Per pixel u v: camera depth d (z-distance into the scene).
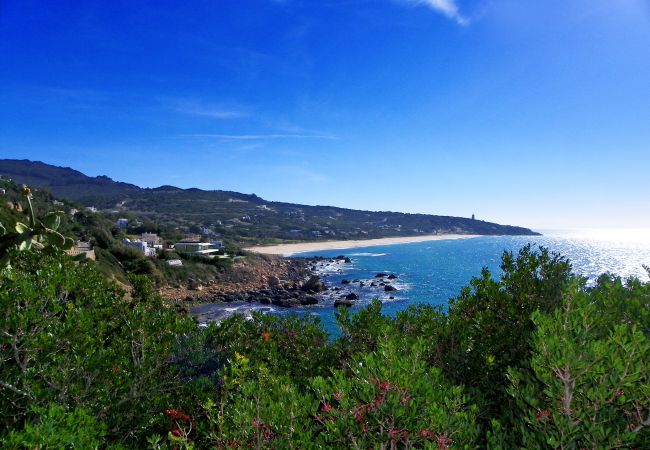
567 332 5.68
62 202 156.12
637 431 4.66
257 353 11.65
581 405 4.95
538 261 10.33
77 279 10.61
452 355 9.09
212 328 12.52
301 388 10.05
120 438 7.91
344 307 11.20
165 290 83.00
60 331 7.64
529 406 5.97
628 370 4.93
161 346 9.30
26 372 7.09
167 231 172.25
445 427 4.94
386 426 5.25
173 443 6.64
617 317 7.39
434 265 126.75
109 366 8.19
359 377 6.00
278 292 80.94
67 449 4.79
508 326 9.66
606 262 140.25
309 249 199.12
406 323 11.92
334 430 5.16
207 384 9.79
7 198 48.72
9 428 6.71
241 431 5.77
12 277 8.09
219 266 107.06
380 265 130.75
